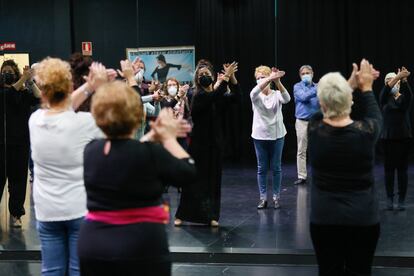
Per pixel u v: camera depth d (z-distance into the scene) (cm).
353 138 281
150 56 605
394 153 566
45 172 286
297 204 607
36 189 290
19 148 561
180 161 229
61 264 294
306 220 553
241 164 628
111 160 227
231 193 636
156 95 521
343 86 287
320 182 289
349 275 293
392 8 521
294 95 573
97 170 228
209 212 532
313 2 548
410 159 570
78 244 232
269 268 445
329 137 284
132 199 226
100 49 606
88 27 605
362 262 290
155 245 225
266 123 583
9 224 556
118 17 604
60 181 285
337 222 283
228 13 599
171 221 563
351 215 281
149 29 605
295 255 452
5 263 467
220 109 527
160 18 604
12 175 561
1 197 571
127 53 606
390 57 527
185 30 604
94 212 230
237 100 525
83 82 343
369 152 283
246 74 601
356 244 288
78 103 296
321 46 550
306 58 558
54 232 291
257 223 547
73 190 286
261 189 597
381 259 443
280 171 594
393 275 422
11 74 559
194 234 514
